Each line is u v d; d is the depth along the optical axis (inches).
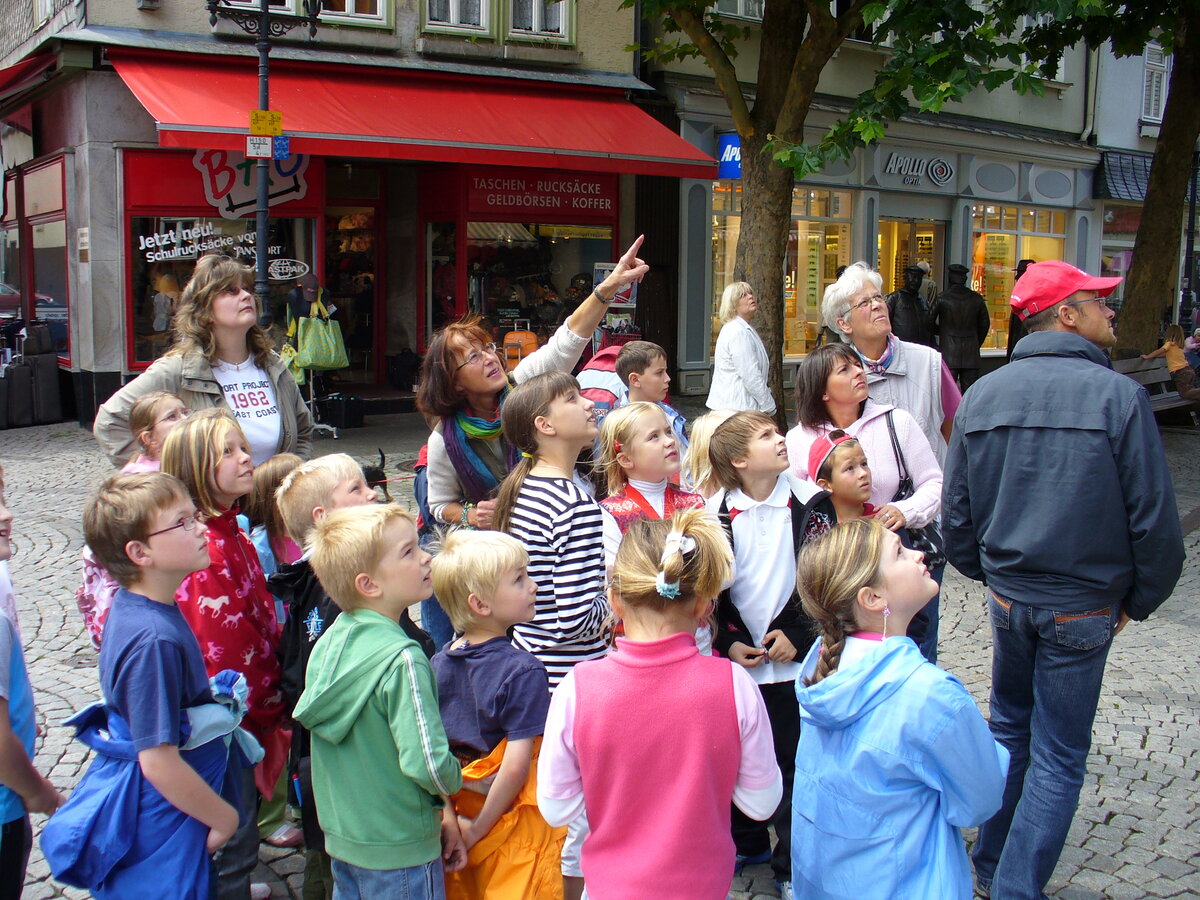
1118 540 117.6
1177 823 154.2
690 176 530.6
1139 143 885.2
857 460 138.6
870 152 706.2
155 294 474.3
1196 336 611.8
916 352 165.2
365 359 602.9
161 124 407.5
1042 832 121.0
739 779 93.4
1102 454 117.0
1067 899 134.4
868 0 398.9
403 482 369.1
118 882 97.8
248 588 124.6
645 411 133.3
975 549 129.6
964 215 772.0
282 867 140.7
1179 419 562.3
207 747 102.8
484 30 531.5
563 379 126.2
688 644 94.6
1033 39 508.1
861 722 92.6
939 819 92.4
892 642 93.5
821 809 95.8
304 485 123.0
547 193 564.1
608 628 125.1
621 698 91.7
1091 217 867.4
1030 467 120.5
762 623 131.4
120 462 158.7
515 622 108.7
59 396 499.8
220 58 467.8
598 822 92.6
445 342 146.9
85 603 128.0
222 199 481.4
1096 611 118.6
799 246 685.3
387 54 509.0
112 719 99.3
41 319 531.2
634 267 157.1
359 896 101.0
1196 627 242.2
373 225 595.5
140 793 98.2
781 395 433.4
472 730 107.1
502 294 562.6
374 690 99.0
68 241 482.0
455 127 485.4
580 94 561.6
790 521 133.1
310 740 106.2
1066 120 834.2
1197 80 517.7
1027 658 126.5
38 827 147.8
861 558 94.7
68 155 474.3
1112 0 482.0
